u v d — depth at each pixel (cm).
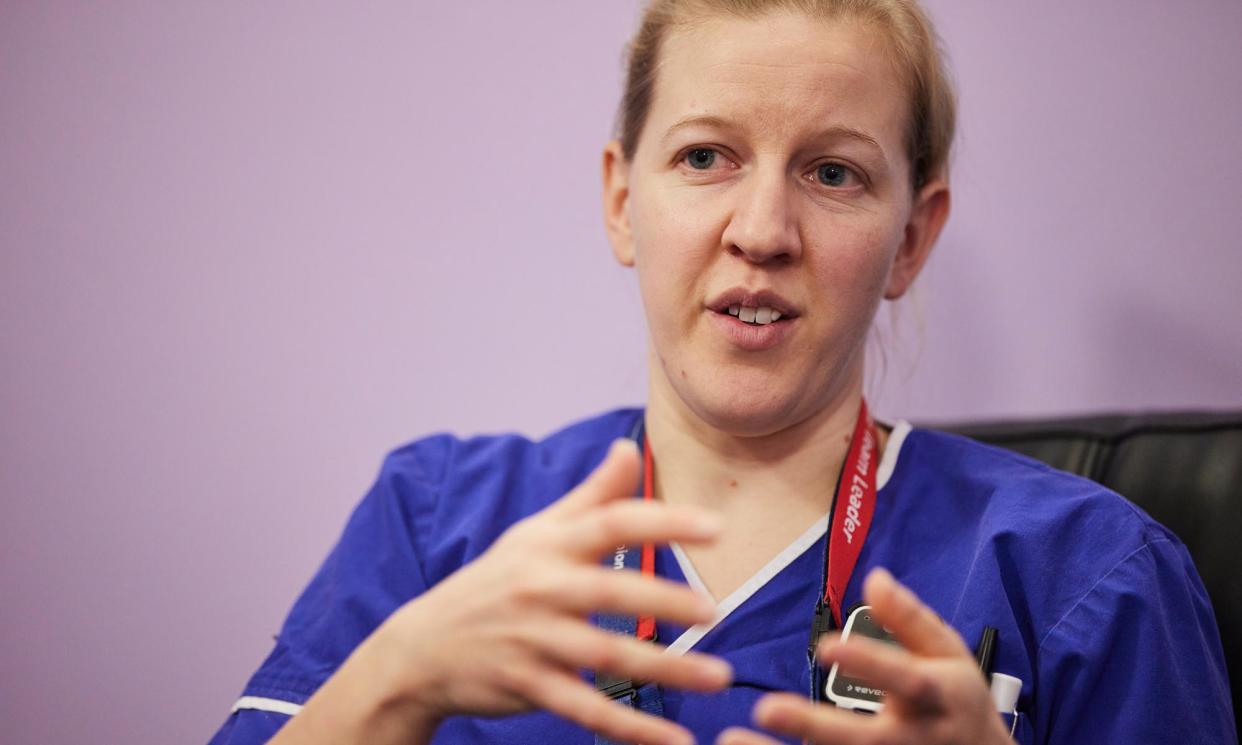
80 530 217
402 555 146
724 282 128
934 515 138
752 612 131
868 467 142
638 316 218
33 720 215
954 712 88
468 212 222
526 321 222
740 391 130
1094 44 197
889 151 134
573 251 220
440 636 92
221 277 221
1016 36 201
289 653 141
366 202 222
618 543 86
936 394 204
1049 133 200
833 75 129
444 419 223
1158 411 163
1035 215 200
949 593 130
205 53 220
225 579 219
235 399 220
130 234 219
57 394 218
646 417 153
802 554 134
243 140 221
